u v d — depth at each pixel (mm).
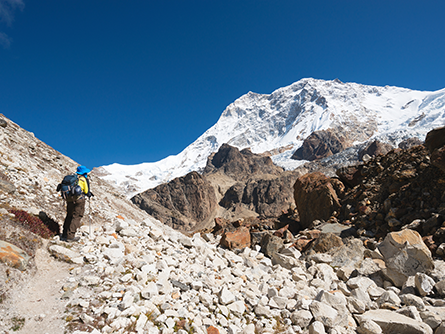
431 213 10430
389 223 11273
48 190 9719
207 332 5078
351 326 5910
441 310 5953
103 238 7188
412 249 7793
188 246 9625
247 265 9648
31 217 6734
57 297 4789
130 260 6508
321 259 9719
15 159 10289
